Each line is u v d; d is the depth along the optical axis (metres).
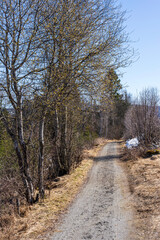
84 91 8.77
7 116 7.91
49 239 5.43
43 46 7.91
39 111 8.29
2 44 7.03
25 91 7.49
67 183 11.16
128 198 8.13
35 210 7.61
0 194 7.35
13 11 7.04
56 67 7.97
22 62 7.43
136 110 22.19
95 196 8.94
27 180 8.42
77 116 14.11
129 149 18.98
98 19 8.59
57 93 7.50
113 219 6.35
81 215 6.95
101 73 8.52
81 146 16.78
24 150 8.27
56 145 13.02
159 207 6.50
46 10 7.74
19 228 6.22
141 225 5.63
